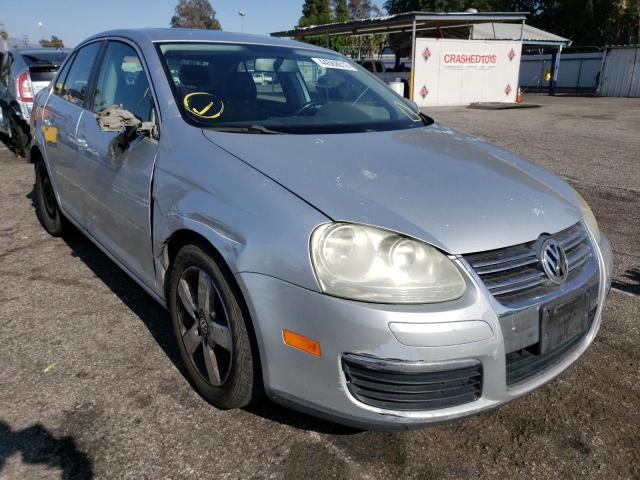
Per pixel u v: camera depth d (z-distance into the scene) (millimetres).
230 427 2346
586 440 2324
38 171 4645
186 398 2537
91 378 2680
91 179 3314
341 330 1852
